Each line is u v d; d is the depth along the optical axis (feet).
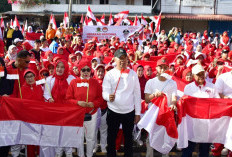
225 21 108.68
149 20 107.45
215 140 18.94
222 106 18.65
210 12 110.83
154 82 18.63
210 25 109.91
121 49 17.72
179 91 23.20
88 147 19.34
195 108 18.71
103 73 22.82
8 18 115.03
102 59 32.35
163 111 18.20
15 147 19.07
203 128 18.80
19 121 17.72
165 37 65.51
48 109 17.84
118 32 56.39
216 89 19.20
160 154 21.59
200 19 106.11
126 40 56.54
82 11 114.52
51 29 56.13
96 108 18.97
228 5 109.91
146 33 63.10
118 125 18.12
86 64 18.43
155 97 18.53
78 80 18.51
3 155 18.03
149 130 18.35
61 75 19.51
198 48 36.65
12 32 57.57
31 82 18.19
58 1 117.80
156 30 63.77
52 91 19.27
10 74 18.21
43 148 18.25
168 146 18.33
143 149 22.50
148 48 48.80
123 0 117.29
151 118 18.53
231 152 19.74
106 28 56.13
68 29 62.28
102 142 21.76
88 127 18.99
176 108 17.99
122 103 17.57
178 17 106.73
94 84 18.66
